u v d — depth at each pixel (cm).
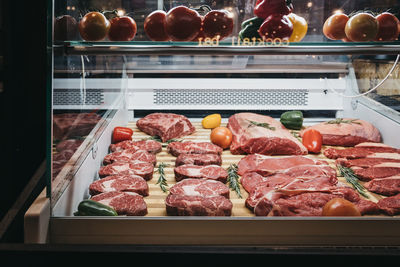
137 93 266
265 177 184
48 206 126
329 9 198
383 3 195
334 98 265
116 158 202
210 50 148
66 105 140
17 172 255
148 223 127
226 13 155
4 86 248
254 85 260
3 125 254
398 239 127
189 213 145
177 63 250
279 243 128
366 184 182
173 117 252
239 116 251
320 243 128
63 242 128
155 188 178
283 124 258
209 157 203
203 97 265
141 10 198
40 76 252
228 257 113
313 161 200
